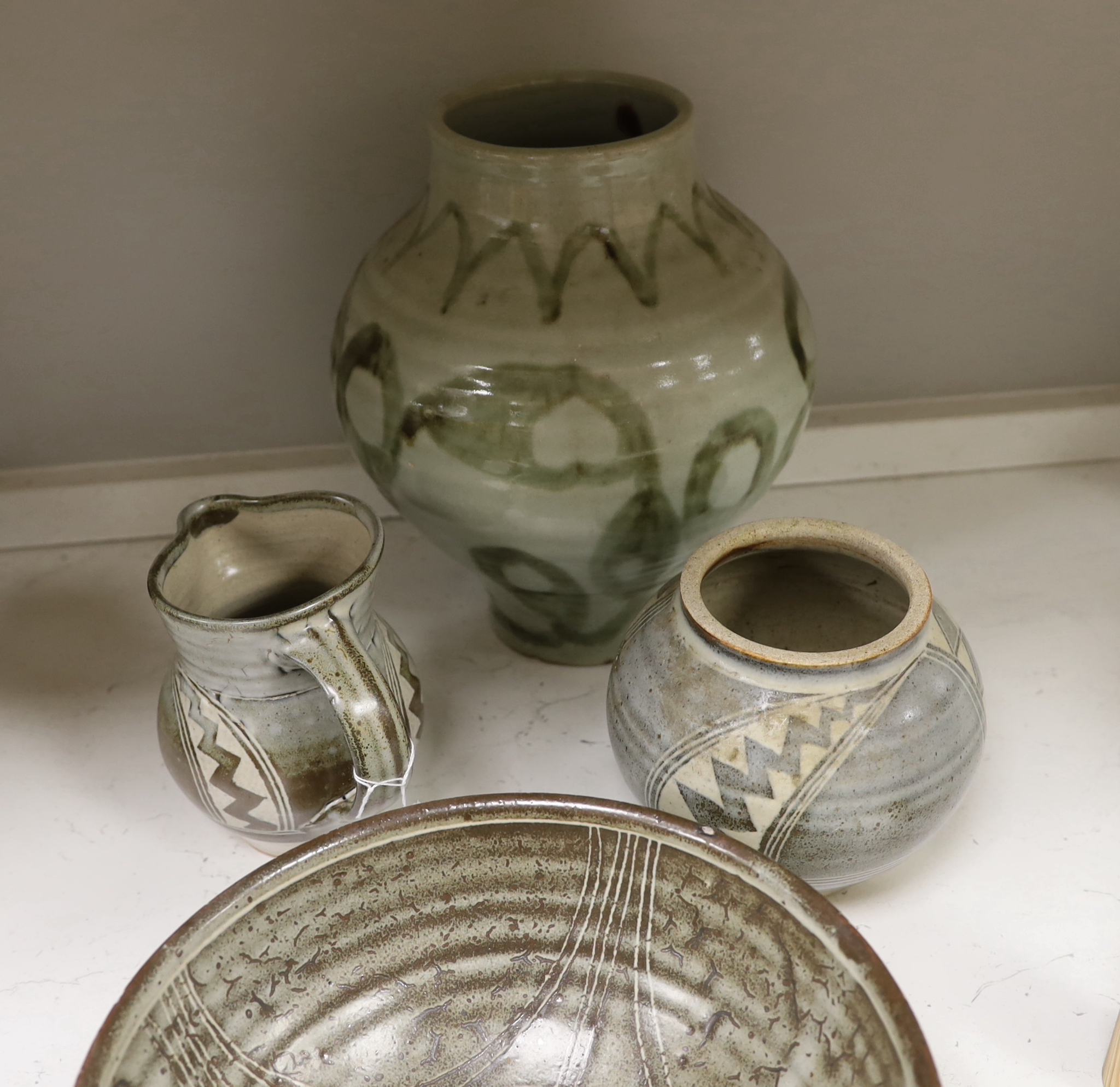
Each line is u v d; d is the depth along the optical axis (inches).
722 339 24.7
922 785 22.3
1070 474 38.4
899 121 33.0
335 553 27.3
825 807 22.0
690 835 21.6
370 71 30.9
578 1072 22.1
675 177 25.1
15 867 27.4
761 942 21.3
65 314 34.3
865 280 36.0
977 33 31.6
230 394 36.5
